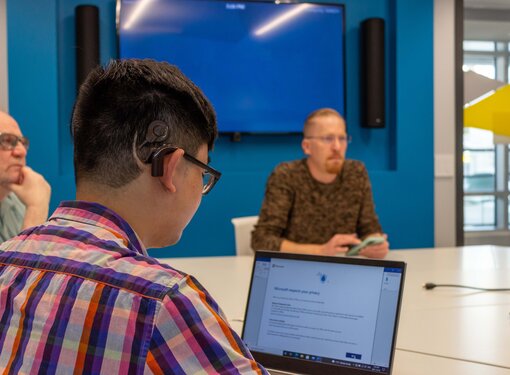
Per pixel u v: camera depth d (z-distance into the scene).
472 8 4.94
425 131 4.69
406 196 4.65
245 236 2.91
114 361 0.66
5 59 4.07
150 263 0.73
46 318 0.70
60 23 4.20
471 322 1.64
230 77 4.37
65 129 4.23
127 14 4.18
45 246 0.77
